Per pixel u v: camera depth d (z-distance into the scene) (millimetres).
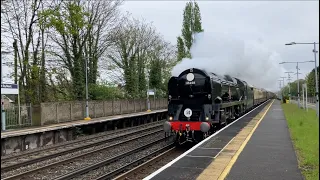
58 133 20094
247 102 30156
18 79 25891
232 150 11242
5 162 13320
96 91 33250
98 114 29688
